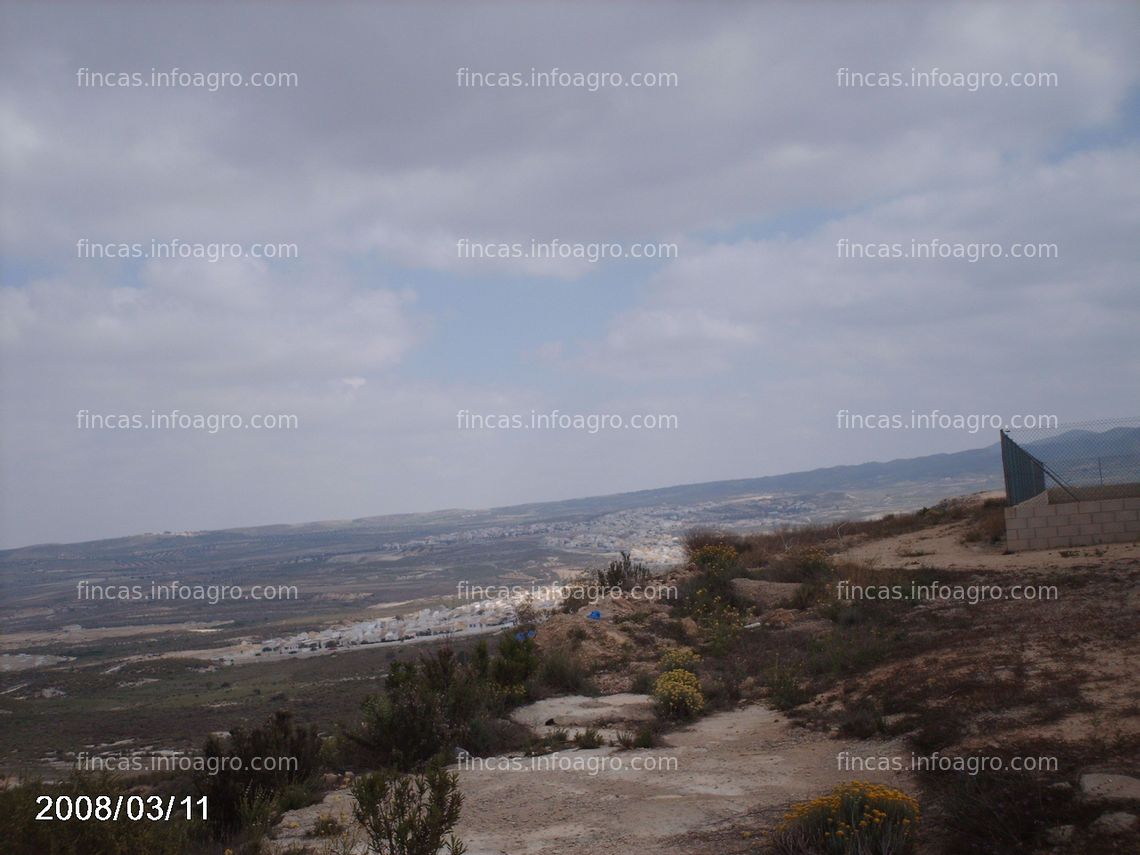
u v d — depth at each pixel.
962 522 31.08
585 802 9.16
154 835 7.17
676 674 14.16
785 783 9.23
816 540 33.28
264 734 11.27
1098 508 22.92
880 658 14.14
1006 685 10.43
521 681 15.54
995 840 6.75
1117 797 6.83
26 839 6.34
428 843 6.74
